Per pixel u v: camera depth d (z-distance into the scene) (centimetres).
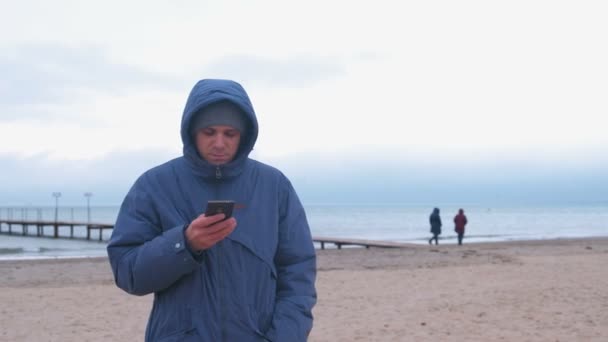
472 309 915
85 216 15962
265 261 227
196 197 229
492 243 2942
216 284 217
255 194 235
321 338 746
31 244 3950
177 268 207
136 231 224
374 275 1370
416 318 859
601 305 932
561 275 1311
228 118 225
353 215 15662
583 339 720
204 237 203
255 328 219
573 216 13988
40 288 1203
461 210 2659
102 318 882
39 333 788
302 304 232
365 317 871
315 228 7256
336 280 1283
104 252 3039
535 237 4700
